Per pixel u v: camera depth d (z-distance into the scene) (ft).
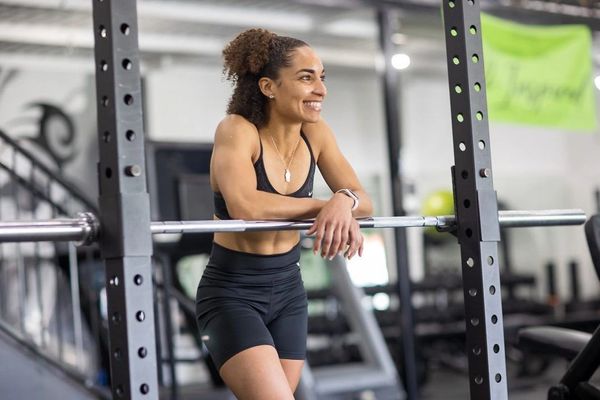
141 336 5.71
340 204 7.43
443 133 44.04
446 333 34.68
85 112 35.29
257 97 8.16
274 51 8.02
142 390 5.70
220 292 8.14
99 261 22.85
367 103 42.42
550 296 42.19
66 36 31.65
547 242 44.88
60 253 22.65
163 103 36.70
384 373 22.95
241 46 8.13
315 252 7.30
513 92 23.99
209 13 30.53
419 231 42.16
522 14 27.76
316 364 29.99
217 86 38.06
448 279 37.91
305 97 7.98
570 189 45.47
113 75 5.74
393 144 27.32
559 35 24.82
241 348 7.79
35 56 34.32
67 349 28.71
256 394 7.61
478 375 7.22
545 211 7.87
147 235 5.77
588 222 9.46
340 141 41.45
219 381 22.59
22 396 16.53
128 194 5.72
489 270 7.25
